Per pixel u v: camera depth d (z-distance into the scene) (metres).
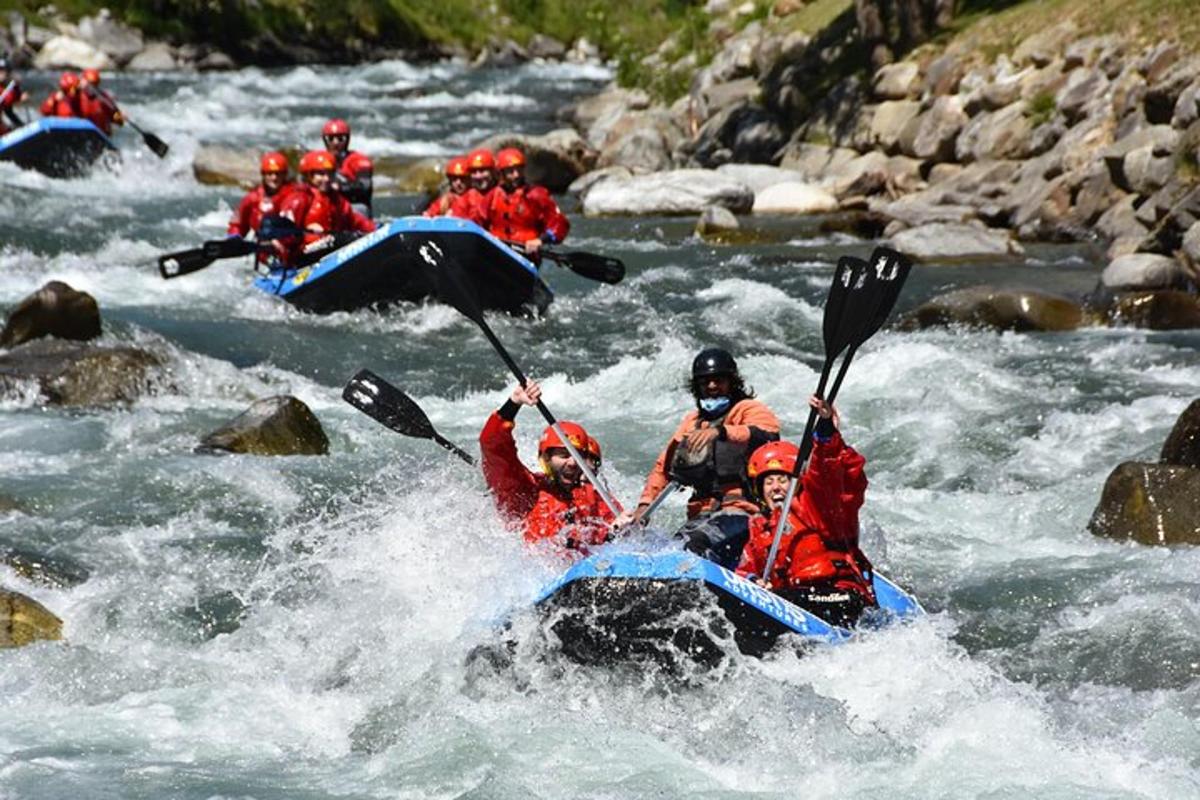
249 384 33.53
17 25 105.94
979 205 52.34
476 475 27.22
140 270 47.06
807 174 62.50
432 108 95.06
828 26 69.81
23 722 19.09
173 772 17.77
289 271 43.09
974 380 33.56
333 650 21.19
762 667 18.84
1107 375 34.09
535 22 129.75
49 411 31.64
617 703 19.00
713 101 71.06
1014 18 58.28
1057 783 17.19
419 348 38.81
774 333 39.47
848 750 17.95
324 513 26.33
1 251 48.97
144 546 24.84
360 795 17.25
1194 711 19.27
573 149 68.50
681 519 26.33
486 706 19.30
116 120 67.88
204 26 114.00
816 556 20.55
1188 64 47.56
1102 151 49.00
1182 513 24.66
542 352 38.34
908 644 19.92
